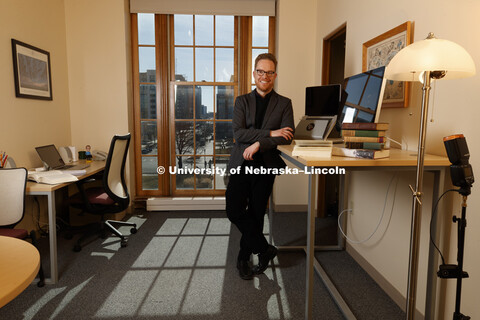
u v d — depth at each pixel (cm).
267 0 411
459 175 123
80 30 382
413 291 133
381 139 150
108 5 382
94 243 303
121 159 311
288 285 226
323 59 371
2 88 270
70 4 379
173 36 420
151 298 208
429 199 173
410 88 193
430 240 158
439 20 166
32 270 82
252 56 425
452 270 131
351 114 214
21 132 295
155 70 420
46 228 335
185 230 341
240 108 223
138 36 414
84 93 387
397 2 207
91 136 392
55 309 195
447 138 124
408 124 196
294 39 399
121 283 227
